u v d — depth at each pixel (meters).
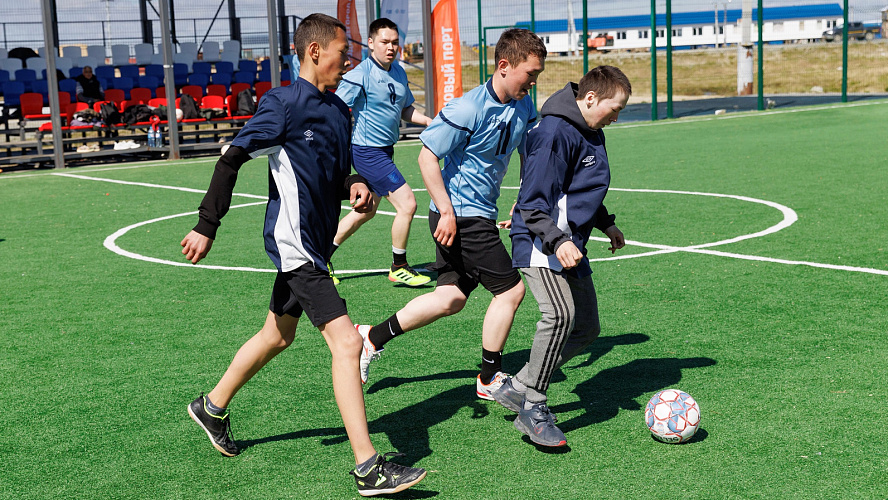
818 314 5.29
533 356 3.45
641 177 12.34
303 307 3.21
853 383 4.10
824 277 6.19
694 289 6.03
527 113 3.92
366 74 6.20
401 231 6.43
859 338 4.78
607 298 5.90
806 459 3.30
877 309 5.34
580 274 3.54
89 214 10.84
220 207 3.05
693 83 36.94
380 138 6.39
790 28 60.16
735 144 16.03
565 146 3.32
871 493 3.01
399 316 4.09
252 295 6.35
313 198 3.17
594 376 4.38
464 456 3.47
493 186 3.93
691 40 60.03
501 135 3.82
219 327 5.52
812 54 38.97
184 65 23.12
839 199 9.58
